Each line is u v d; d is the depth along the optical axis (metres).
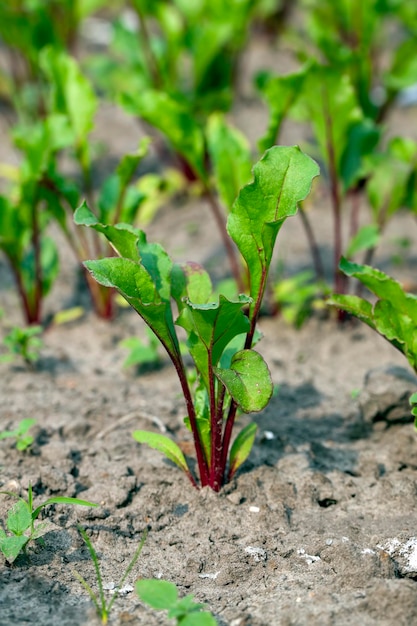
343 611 0.84
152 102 1.06
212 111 1.24
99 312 1.12
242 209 0.87
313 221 1.26
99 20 1.93
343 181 1.07
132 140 1.49
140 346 1.04
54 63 1.09
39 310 1.11
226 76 1.33
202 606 0.83
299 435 0.99
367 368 1.06
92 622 0.84
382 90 1.54
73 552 0.89
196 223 1.25
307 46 1.75
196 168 1.08
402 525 0.91
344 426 1.00
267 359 1.07
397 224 1.25
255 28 1.86
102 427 0.99
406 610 0.84
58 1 1.42
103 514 0.91
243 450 0.93
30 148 1.05
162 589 0.83
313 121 1.07
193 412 0.90
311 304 1.12
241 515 0.91
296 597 0.86
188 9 1.34
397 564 0.88
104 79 1.36
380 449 0.97
